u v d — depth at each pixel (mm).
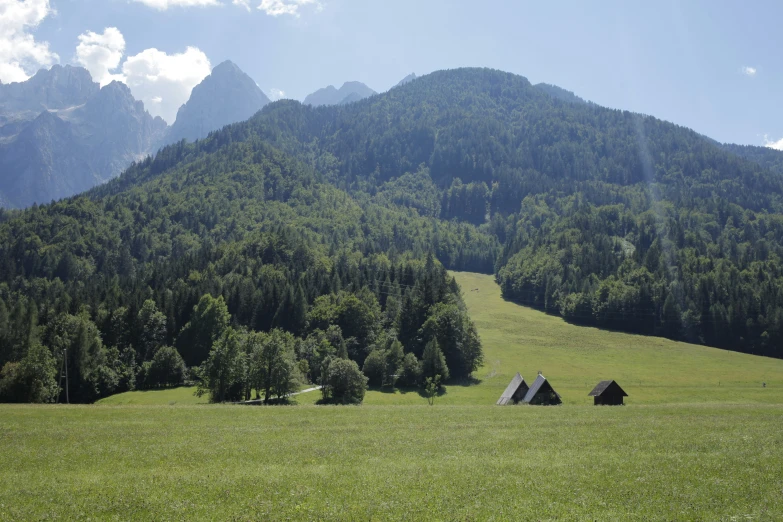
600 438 39531
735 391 104625
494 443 37875
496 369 125062
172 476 28312
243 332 125562
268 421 49312
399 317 130250
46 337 116750
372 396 96688
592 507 22938
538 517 21641
